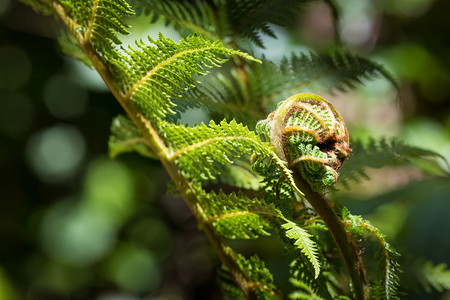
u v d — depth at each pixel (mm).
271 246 1112
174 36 1056
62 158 1762
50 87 1734
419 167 1052
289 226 523
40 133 1771
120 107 1760
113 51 549
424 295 763
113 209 1759
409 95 2258
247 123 646
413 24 2391
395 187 1104
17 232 1753
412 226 986
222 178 630
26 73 1738
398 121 2047
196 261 1915
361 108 1986
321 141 533
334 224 542
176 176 572
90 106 1746
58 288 1759
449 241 936
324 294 563
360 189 1445
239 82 661
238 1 656
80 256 1706
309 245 517
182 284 1894
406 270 654
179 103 626
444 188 1016
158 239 1926
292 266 573
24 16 1733
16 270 1729
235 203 559
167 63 544
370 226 536
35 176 1773
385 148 666
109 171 1781
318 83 671
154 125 567
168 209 1952
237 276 586
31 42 1738
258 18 661
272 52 1025
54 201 1780
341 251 546
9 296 1642
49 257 1729
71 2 554
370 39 2332
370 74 681
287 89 667
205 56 538
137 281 1825
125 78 557
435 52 2252
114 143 694
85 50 561
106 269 1812
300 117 534
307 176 532
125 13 540
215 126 540
